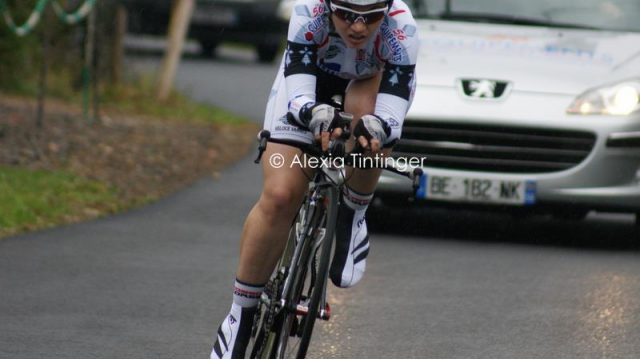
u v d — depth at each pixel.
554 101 20.28
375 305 16.17
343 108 12.12
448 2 23.39
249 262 11.49
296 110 10.84
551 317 15.64
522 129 20.11
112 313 15.28
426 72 20.97
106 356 13.41
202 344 14.02
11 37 33.78
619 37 22.34
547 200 20.16
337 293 16.84
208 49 55.00
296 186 11.27
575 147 20.12
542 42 22.02
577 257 19.75
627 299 16.72
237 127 34.81
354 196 11.86
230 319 11.78
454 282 17.64
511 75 20.75
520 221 23.41
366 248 12.24
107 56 36.78
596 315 15.77
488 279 17.89
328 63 11.62
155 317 15.17
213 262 18.55
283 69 11.49
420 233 21.56
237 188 25.59
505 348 14.16
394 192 20.50
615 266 19.05
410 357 13.73
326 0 10.89
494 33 22.45
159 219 21.92
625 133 20.00
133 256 18.73
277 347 11.46
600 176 20.03
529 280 17.86
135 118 33.38
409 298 16.61
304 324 11.23
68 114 31.39
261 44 53.03
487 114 20.12
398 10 11.38
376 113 11.26
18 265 17.75
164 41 55.91
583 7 23.19
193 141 30.75
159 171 26.41
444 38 22.14
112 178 24.83
